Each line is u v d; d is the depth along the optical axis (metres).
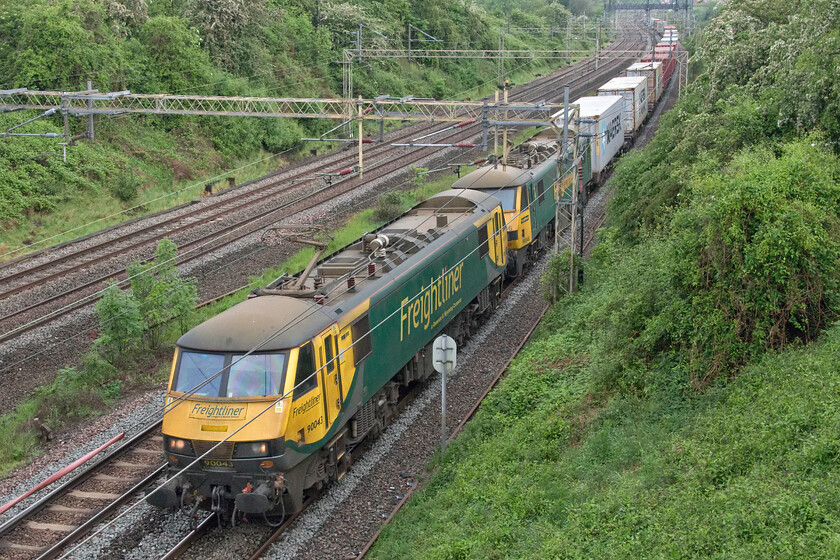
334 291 14.58
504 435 14.27
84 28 39.19
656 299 15.32
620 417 13.37
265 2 51.41
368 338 14.57
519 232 24.97
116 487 13.41
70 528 12.15
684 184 20.94
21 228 28.89
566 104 21.56
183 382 12.25
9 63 37.19
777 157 19.55
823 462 9.12
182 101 41.44
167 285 20.02
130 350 19.12
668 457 10.77
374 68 57.78
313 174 38.75
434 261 17.86
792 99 19.22
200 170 39.16
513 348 20.09
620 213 27.75
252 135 43.00
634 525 9.38
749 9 28.41
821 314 12.95
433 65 67.38
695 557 8.27
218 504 11.77
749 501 8.85
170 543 11.75
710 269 13.56
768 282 12.79
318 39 55.09
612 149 39.06
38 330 20.19
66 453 14.66
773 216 13.00
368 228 29.70
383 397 15.63
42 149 32.91
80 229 30.12
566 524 10.23
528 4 107.81
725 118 22.06
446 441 15.09
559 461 12.73
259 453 11.60
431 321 17.73
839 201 14.44
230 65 47.00
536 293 24.50
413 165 39.56
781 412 10.38
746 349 12.88
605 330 17.38
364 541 12.00
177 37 42.62
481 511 11.48
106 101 37.16
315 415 12.45
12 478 13.77
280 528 12.12
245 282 24.25
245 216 31.11
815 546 7.73
